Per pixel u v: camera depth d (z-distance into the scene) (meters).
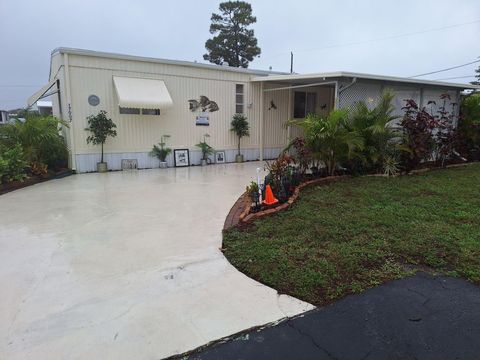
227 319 2.58
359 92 9.73
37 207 5.91
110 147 10.03
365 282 3.09
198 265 3.53
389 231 4.32
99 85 9.60
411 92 10.80
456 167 9.77
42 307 2.75
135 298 2.88
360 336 2.36
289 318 2.58
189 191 7.21
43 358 2.16
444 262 3.46
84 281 3.19
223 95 11.74
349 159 7.92
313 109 13.96
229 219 5.09
